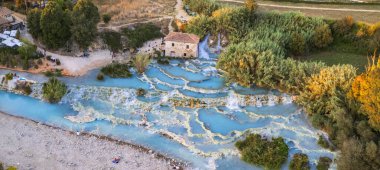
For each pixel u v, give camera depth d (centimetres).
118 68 10825
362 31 12112
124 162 7825
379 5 14562
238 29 12206
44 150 8012
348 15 13438
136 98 9806
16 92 9925
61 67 10712
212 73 10919
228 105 9731
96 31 11500
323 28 12062
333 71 9381
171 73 10894
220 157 8106
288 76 10062
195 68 11156
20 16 12650
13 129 8606
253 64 10162
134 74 10806
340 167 7275
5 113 9162
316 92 9244
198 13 13575
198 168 7806
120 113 9325
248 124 9119
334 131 8444
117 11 13550
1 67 10594
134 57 11475
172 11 13862
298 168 7719
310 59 11756
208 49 12119
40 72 10456
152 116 9275
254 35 11850
